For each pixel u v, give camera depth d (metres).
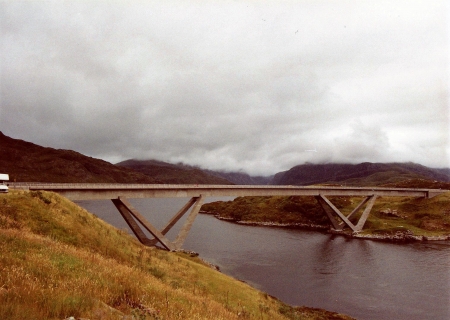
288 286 53.41
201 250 78.94
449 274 61.12
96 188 55.75
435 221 109.94
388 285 54.44
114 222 103.62
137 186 62.34
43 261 14.20
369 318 41.47
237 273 60.06
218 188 81.94
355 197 150.88
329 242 94.06
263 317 25.83
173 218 70.44
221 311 19.64
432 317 41.88
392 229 104.31
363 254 78.12
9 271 11.22
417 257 75.06
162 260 35.03
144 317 10.80
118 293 13.00
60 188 50.56
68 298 9.66
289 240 96.69
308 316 36.34
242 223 136.00
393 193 127.19
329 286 53.66
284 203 149.12
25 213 27.91
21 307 8.05
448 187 155.38
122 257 27.84
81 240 27.50
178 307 14.94
